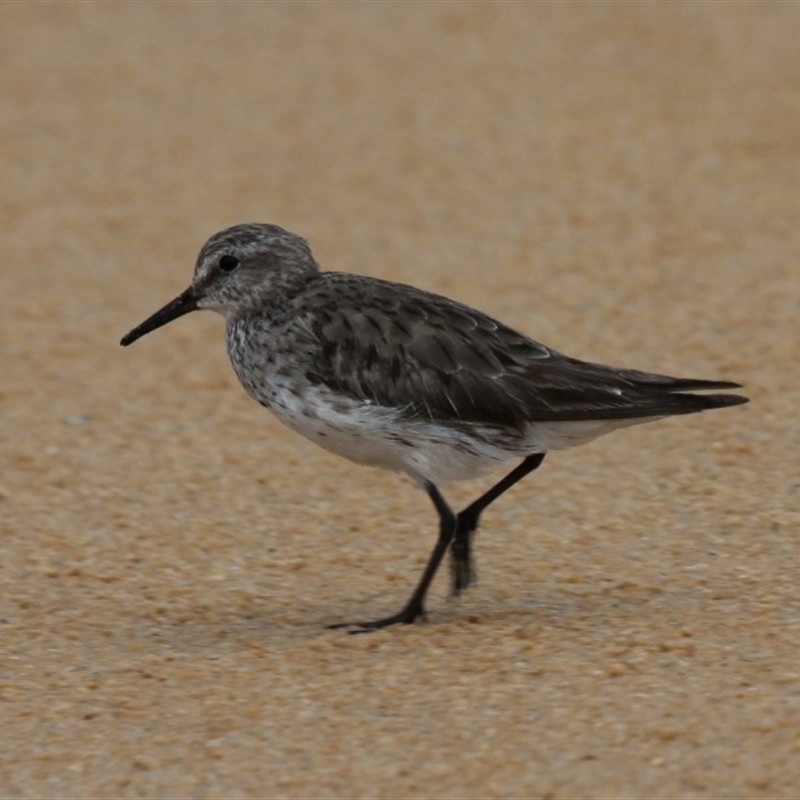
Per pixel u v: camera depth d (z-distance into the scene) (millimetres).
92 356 18203
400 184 23516
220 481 15094
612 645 11047
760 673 10453
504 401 11367
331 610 12312
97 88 27703
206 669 11023
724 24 29938
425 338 11469
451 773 9469
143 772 9680
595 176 23500
